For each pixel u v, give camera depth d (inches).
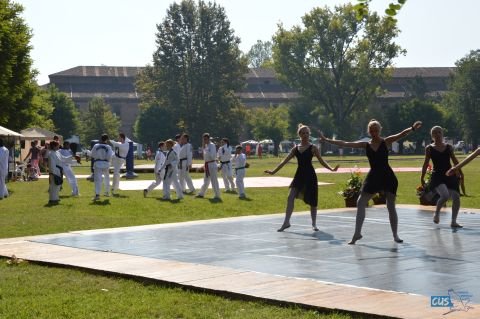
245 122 4473.4
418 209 716.7
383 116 4471.0
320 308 277.3
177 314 280.7
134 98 5369.1
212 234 517.0
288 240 478.9
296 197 534.0
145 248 447.2
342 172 1802.4
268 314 274.5
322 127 4190.5
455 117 4837.6
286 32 3846.0
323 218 631.2
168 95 4025.6
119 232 534.0
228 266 376.2
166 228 558.9
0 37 1662.2
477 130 4921.3
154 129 4037.9
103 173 1004.6
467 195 1002.7
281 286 319.6
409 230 530.9
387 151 454.6
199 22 4013.3
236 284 325.7
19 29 1900.8
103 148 906.1
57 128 3917.3
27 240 492.1
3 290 330.6
